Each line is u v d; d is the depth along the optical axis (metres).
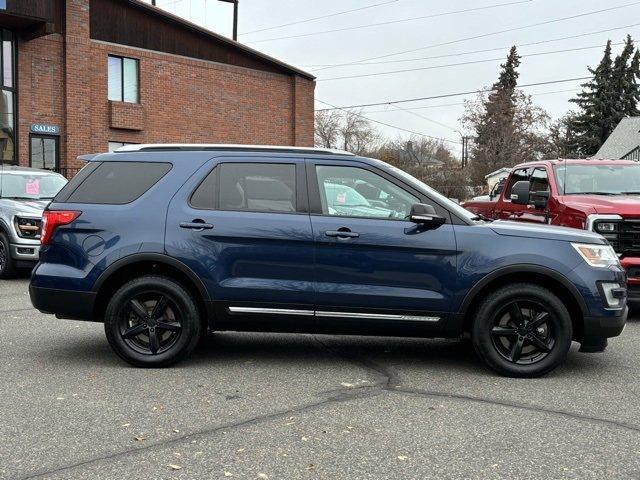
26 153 21.31
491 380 5.36
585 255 5.40
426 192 5.56
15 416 4.38
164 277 5.56
